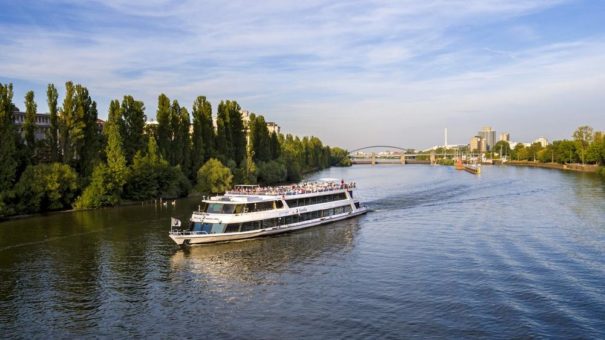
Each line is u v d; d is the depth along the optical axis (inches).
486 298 1967.3
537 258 2529.5
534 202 4675.2
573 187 6097.4
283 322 1784.0
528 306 1877.5
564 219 3631.9
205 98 6761.8
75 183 4493.1
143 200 5182.1
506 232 3179.1
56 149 4736.7
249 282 2247.8
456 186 6692.9
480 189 6166.3
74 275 2362.2
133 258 2664.9
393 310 1867.6
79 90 4815.5
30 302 2003.0
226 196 3309.5
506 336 1631.4
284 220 3344.0
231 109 7411.4
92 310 1921.8
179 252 2797.7
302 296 2047.2
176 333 1707.7
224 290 2142.0
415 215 3998.5
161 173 5324.8
